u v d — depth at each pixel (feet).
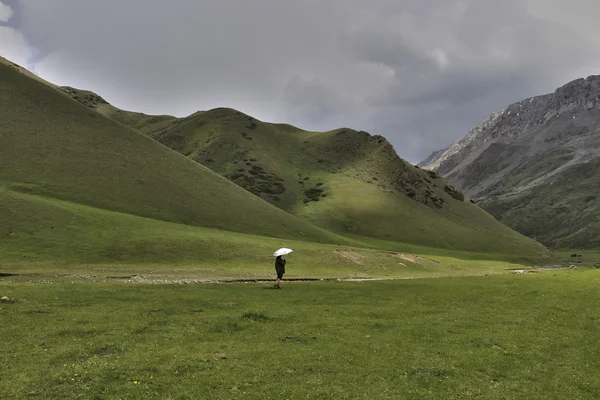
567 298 120.57
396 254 323.78
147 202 349.82
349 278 217.56
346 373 55.62
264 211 447.01
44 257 190.80
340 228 634.02
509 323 88.84
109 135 441.27
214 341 68.74
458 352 66.28
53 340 64.75
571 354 67.00
